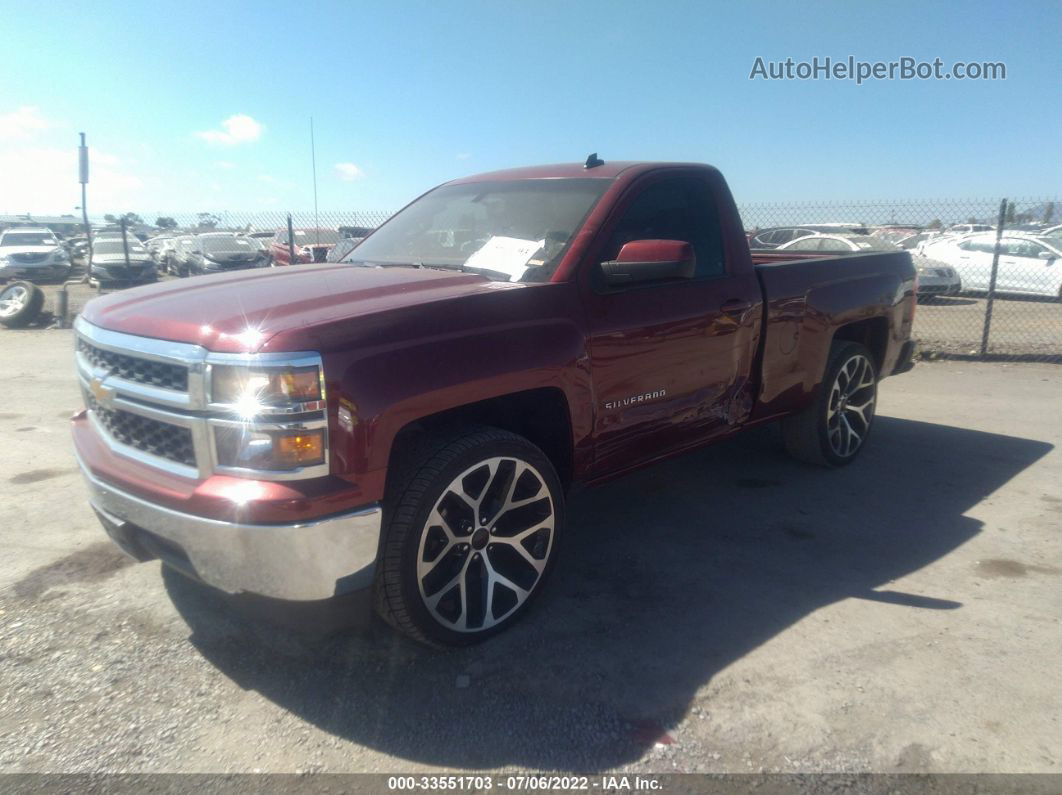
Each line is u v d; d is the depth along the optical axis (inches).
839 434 207.6
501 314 123.6
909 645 126.7
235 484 102.7
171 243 920.3
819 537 168.6
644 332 143.2
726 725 107.8
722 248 165.9
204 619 133.6
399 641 127.7
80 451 129.0
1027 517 179.3
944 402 290.0
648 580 148.9
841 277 194.2
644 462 152.8
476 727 107.6
